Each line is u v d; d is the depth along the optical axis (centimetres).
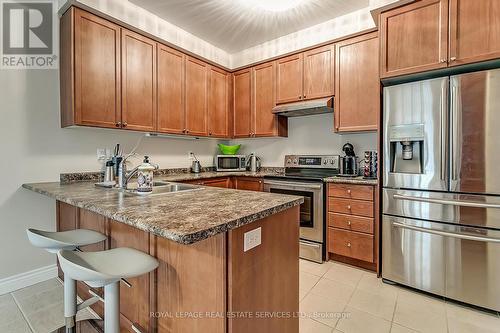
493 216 176
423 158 201
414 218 206
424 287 203
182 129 309
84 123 221
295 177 289
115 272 108
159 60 282
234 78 378
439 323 168
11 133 211
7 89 209
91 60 226
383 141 222
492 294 178
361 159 302
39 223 226
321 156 323
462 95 184
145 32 262
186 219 98
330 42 287
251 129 360
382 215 223
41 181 227
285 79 325
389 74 217
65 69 225
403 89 208
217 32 310
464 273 187
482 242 180
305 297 200
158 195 157
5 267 209
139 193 163
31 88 220
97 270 109
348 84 278
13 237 213
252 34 316
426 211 200
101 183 211
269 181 310
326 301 195
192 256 111
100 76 232
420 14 204
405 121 207
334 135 322
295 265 142
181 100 308
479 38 181
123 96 249
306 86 308
